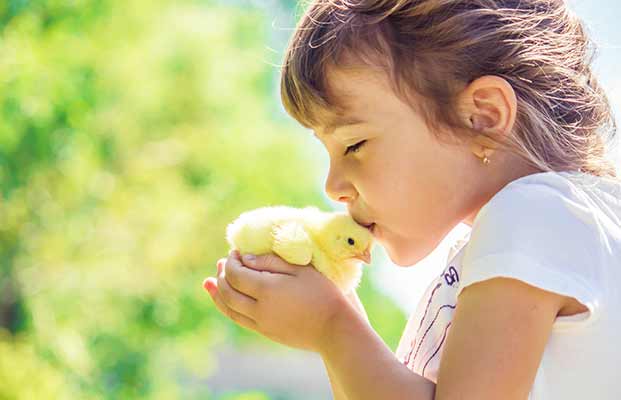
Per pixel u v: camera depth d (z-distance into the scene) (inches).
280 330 83.2
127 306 335.3
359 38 83.7
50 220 310.5
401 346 91.9
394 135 82.4
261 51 383.6
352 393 77.7
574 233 73.7
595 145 87.8
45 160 287.4
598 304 71.9
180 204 347.9
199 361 361.7
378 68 82.7
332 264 86.9
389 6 83.6
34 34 283.1
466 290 73.2
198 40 360.5
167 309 344.2
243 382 584.7
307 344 82.9
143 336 339.6
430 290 88.7
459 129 81.8
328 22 85.8
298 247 84.4
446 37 82.2
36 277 318.3
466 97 82.2
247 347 563.2
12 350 298.2
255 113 387.9
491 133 81.9
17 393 283.9
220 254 364.5
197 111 368.5
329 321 82.1
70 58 293.1
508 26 83.9
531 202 74.4
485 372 70.0
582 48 89.9
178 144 361.1
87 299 323.0
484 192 82.7
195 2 381.1
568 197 76.2
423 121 82.0
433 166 82.2
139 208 339.9
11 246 310.0
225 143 371.9
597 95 89.2
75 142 294.2
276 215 90.0
